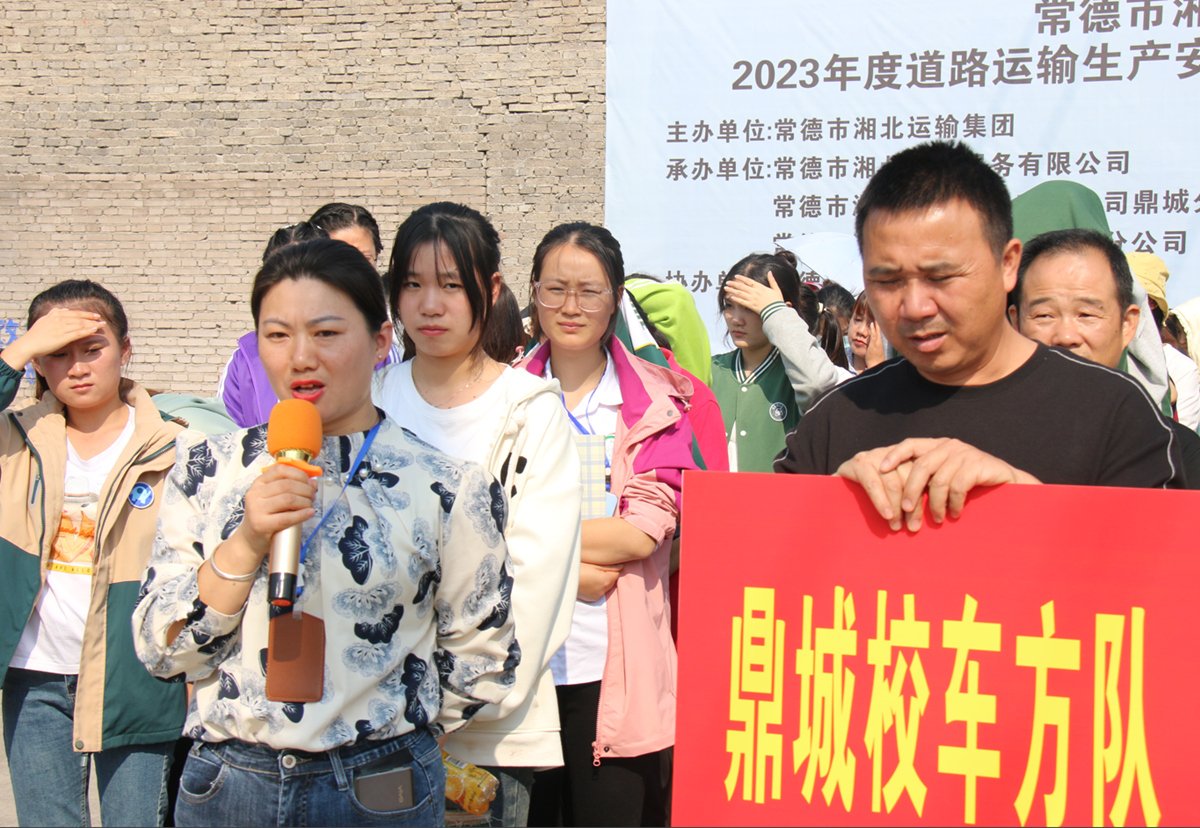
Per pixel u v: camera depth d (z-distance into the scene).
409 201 6.58
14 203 6.85
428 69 6.55
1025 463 1.36
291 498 1.18
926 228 1.28
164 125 6.74
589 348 2.26
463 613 1.39
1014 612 1.22
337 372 1.33
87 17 6.77
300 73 6.64
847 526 1.28
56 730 2.06
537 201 6.49
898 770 1.24
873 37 5.50
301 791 1.25
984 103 5.40
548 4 6.44
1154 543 1.18
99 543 2.01
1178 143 5.19
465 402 1.85
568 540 1.75
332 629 1.26
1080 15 5.25
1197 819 1.15
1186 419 3.18
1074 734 1.19
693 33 5.68
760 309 3.14
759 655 1.30
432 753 1.36
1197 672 1.16
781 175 5.63
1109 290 1.91
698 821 1.29
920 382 1.46
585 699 2.03
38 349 2.02
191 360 6.78
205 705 1.29
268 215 6.70
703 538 1.33
